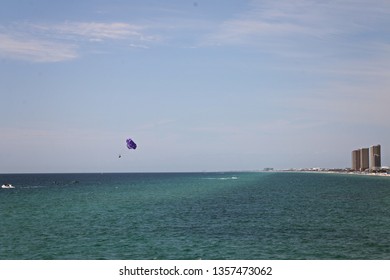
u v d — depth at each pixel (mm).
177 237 37750
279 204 70250
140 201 78125
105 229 42938
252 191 108625
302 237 37781
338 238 37406
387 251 32469
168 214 55750
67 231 41969
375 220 49438
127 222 48094
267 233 39844
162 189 123125
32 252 32469
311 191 107625
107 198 87000
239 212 57750
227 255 30844
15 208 66562
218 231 41000
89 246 34312
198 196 90750
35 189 127438
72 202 77312
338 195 92375
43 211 61562
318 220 49312
